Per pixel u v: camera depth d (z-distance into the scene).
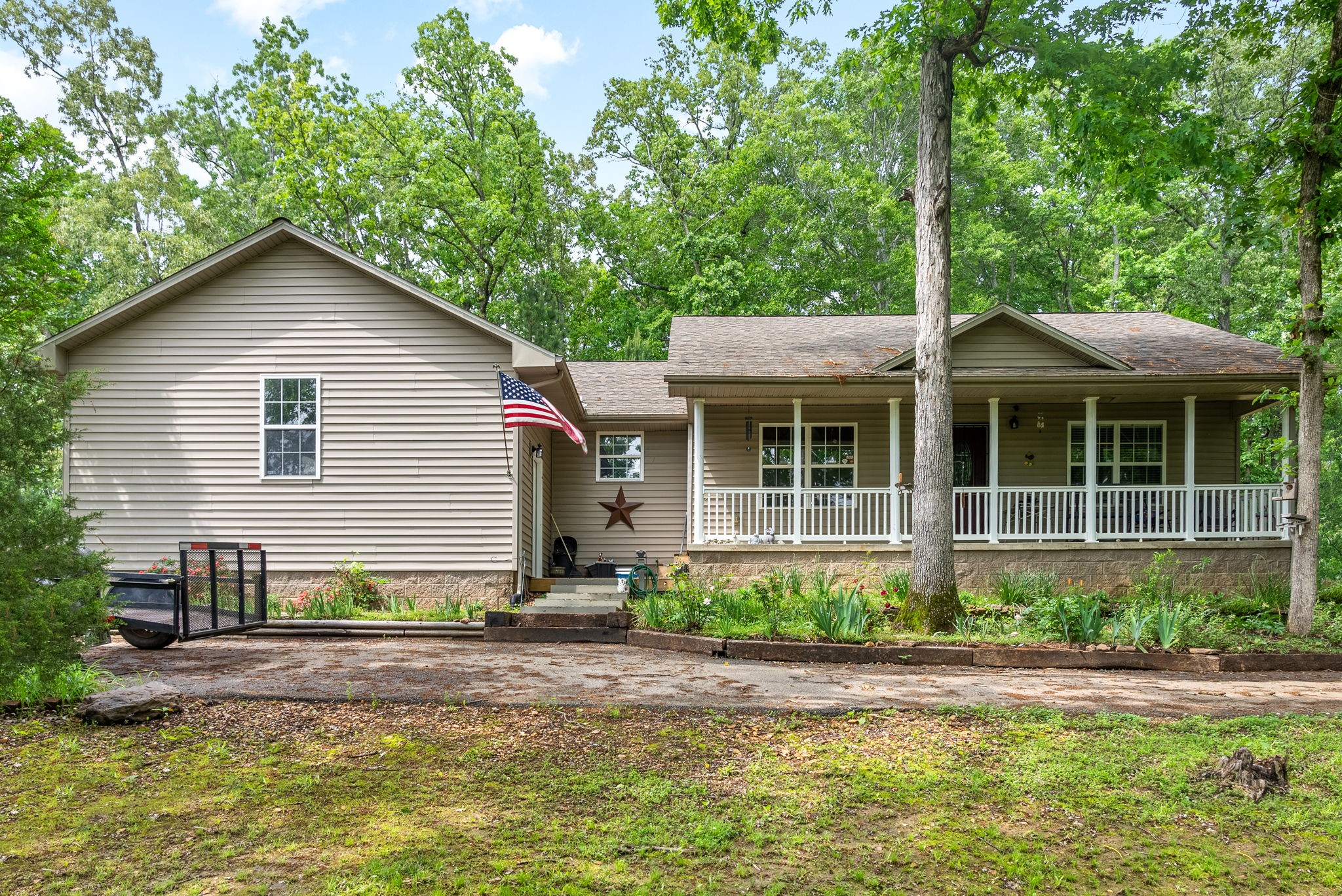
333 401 14.00
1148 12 12.81
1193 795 5.46
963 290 34.34
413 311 14.06
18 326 13.44
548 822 4.91
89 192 31.55
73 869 4.25
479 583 13.84
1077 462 17.14
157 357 13.99
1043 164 35.84
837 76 34.66
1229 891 4.30
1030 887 4.27
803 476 17.42
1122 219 29.55
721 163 34.34
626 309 34.03
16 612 6.27
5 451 6.41
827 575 14.41
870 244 32.06
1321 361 12.03
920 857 4.56
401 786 5.46
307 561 13.84
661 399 18.83
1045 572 14.27
